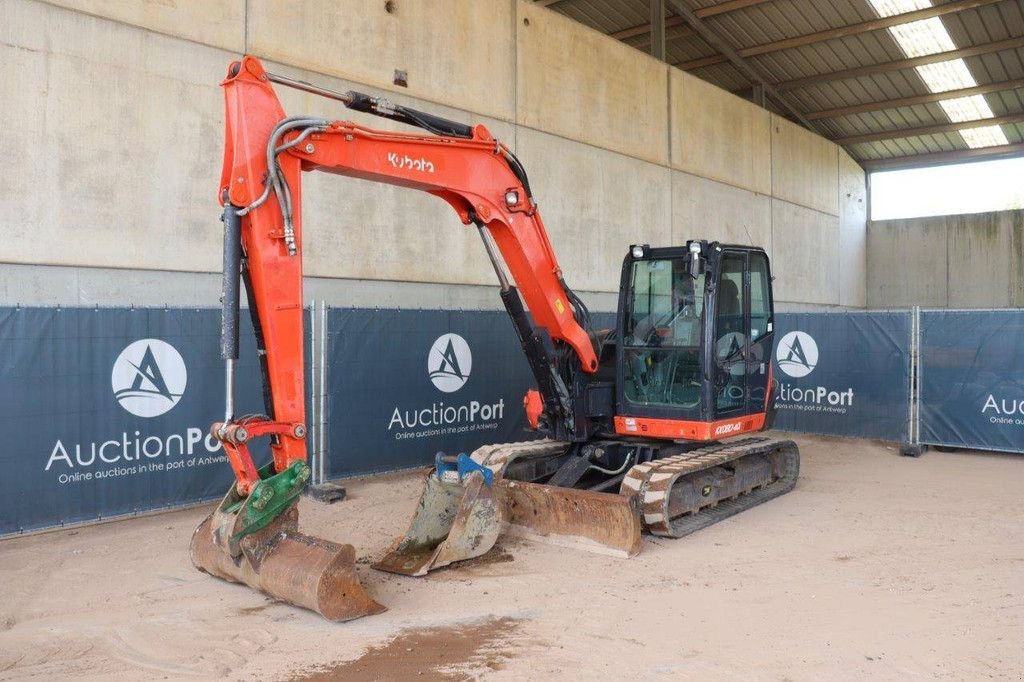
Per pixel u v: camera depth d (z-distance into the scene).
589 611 4.87
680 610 4.88
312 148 5.02
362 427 8.71
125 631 4.57
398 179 5.63
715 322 6.99
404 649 4.32
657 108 15.21
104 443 6.92
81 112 7.84
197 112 8.67
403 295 10.76
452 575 5.57
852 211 23.48
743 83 20.17
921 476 9.13
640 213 14.79
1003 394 10.07
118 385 6.99
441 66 11.15
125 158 8.14
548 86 12.84
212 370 7.61
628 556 5.95
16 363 6.42
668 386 7.30
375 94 10.34
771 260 19.06
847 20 16.77
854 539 6.45
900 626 4.57
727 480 7.32
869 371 11.16
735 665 4.07
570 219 13.29
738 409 7.52
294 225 4.87
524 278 6.76
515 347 10.42
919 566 5.72
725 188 17.30
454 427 9.69
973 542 6.34
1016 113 20.14
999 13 15.96
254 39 9.12
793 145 20.06
